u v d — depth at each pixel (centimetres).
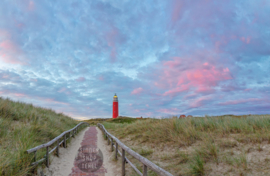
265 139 515
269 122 682
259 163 397
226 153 481
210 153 490
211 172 406
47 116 1116
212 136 618
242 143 523
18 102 1164
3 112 789
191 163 465
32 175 433
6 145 511
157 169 291
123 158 498
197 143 610
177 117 1045
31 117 879
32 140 595
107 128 1773
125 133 1113
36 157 486
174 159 527
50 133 800
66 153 753
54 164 577
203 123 798
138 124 1205
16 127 677
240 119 775
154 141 745
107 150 839
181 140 657
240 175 365
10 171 380
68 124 1541
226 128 675
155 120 1166
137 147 742
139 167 529
